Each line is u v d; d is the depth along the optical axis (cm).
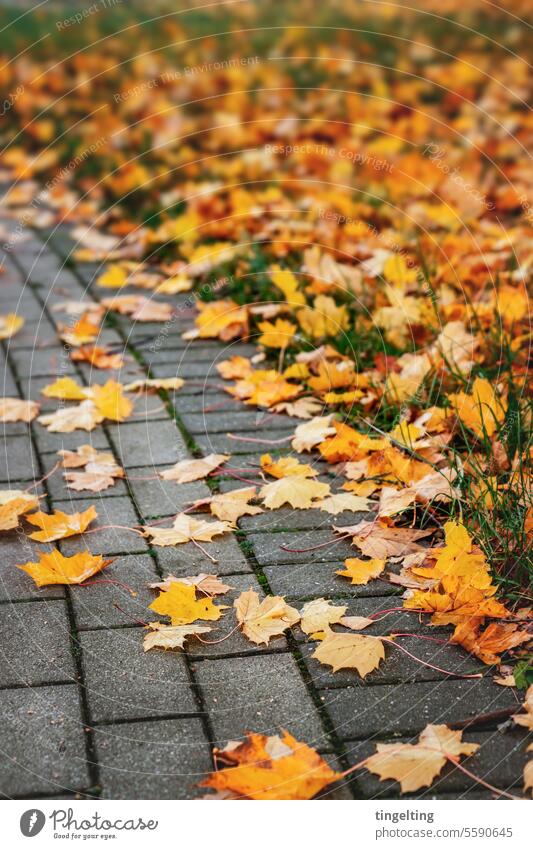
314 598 214
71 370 336
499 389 285
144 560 229
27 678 188
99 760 168
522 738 173
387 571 223
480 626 202
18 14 934
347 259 405
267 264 400
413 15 883
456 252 398
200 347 353
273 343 333
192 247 427
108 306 387
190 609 203
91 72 729
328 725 176
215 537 238
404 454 261
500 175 506
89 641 200
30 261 444
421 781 161
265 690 185
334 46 780
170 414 303
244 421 298
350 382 301
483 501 226
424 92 648
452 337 312
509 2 900
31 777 164
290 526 243
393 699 183
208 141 585
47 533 232
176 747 171
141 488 262
